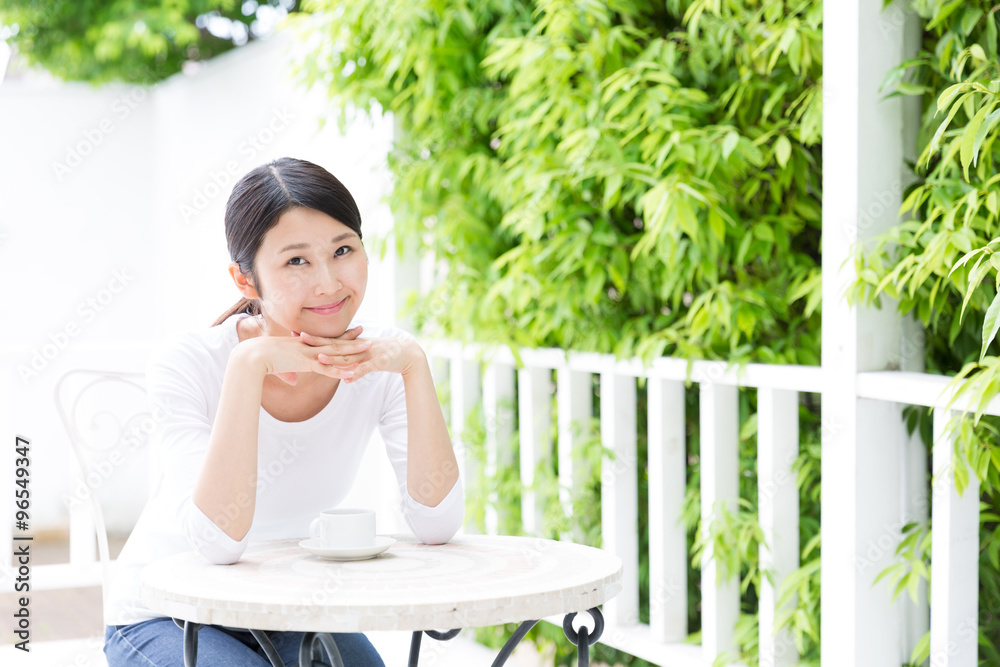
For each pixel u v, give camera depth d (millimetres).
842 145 1860
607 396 2555
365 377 1712
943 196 1770
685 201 2084
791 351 2260
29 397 4953
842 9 1849
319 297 1493
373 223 3455
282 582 1278
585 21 2408
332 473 1719
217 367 1675
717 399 2258
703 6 2150
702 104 2309
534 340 2793
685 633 2457
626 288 2613
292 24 3240
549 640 2955
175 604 1225
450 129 2975
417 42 2762
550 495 2762
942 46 1850
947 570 1719
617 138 2412
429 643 3082
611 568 1364
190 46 7711
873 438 1866
